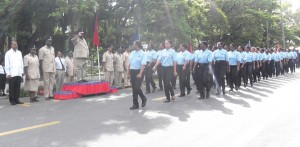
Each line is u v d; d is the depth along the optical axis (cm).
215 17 2830
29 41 1689
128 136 623
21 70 1059
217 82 1223
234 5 3256
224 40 3438
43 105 1018
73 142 586
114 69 1549
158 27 2034
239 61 1322
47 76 1154
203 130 663
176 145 561
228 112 853
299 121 731
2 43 1647
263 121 736
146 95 1237
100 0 1855
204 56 1112
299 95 1158
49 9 1580
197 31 2166
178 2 1925
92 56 2005
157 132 651
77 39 1346
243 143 568
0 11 1462
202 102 1035
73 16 1641
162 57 1048
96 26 1499
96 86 1247
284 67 2278
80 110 915
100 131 664
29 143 583
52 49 1183
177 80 1809
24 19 1586
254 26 3356
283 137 603
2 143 584
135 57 909
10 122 764
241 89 1389
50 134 644
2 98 1219
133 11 1967
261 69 1822
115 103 1038
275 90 1323
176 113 848
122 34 2050
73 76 1388
